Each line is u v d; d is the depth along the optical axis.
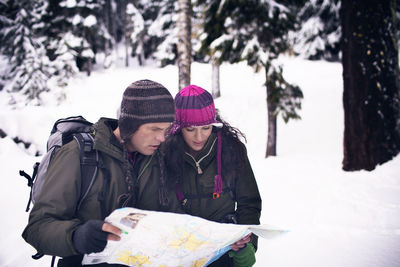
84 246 0.96
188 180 1.55
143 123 1.14
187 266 1.17
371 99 5.46
